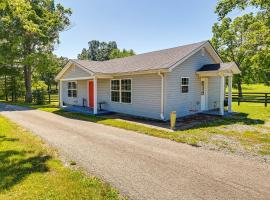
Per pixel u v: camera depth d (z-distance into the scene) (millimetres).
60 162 5441
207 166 5270
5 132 8766
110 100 15734
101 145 7070
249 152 6371
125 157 5895
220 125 10359
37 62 24609
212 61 15312
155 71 11578
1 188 3963
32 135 8391
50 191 3883
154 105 12344
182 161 5605
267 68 22859
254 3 10938
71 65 17766
